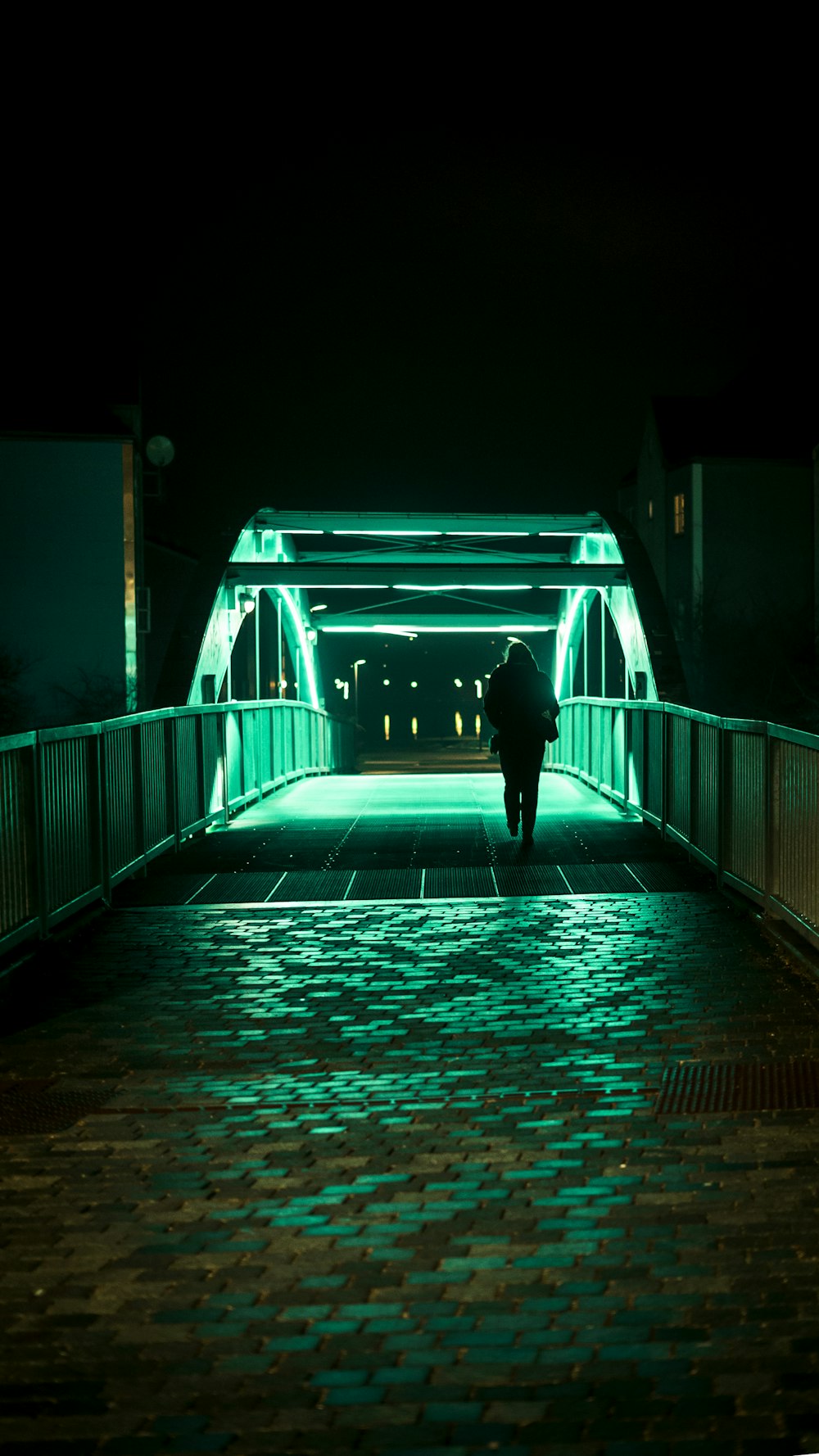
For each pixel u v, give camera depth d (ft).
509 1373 9.86
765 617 106.42
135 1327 10.71
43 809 24.53
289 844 39.37
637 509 136.05
